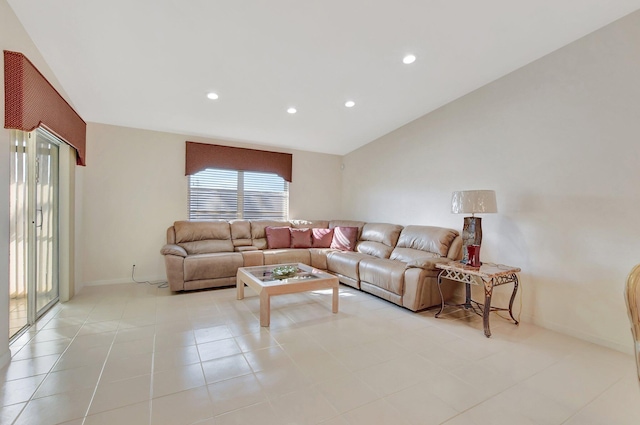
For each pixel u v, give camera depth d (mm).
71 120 3193
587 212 2615
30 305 2707
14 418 1532
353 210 5785
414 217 4426
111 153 4195
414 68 3109
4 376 1903
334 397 1761
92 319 2887
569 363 2205
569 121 2738
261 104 3811
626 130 2398
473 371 2076
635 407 1707
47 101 2484
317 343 2473
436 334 2695
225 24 2389
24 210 2641
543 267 2912
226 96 3559
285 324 2867
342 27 2477
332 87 3451
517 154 3141
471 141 3613
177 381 1894
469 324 2949
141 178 4383
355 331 2734
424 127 4254
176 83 3219
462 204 2984
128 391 1779
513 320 3033
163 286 4117
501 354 2332
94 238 4105
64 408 1616
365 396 1775
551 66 2869
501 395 1808
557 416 1627
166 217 4559
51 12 2184
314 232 5203
